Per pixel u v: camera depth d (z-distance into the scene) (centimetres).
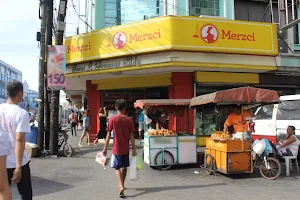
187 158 873
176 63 1123
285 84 1380
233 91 712
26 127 390
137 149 1194
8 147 324
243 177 755
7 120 396
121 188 580
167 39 1110
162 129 895
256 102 714
